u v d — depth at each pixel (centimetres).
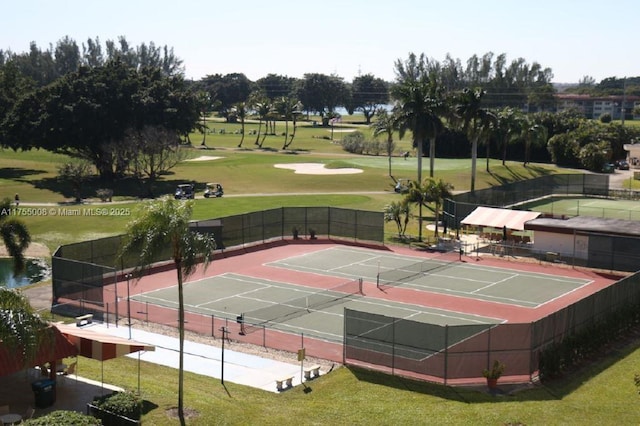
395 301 5584
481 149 16512
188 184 12012
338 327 4838
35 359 2950
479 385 3650
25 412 2969
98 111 12106
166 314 5147
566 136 15388
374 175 12688
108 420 2792
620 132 16538
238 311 5259
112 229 8175
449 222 8656
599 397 3497
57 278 5403
